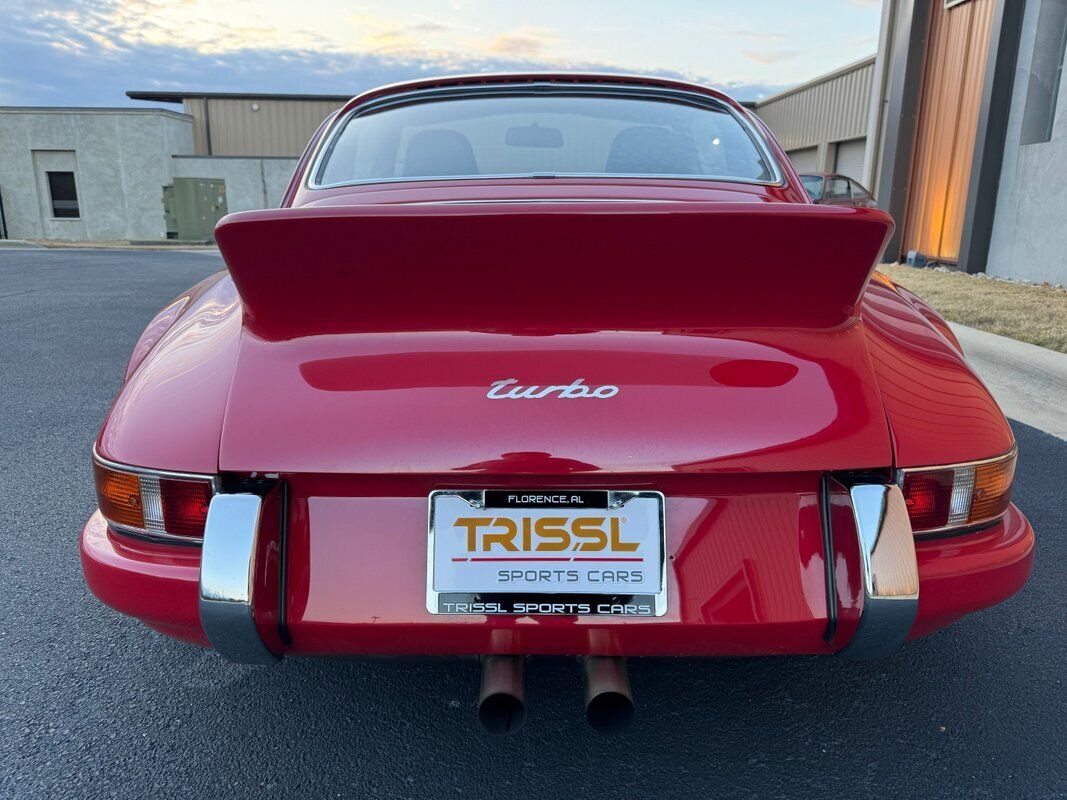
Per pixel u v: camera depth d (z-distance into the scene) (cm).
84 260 1317
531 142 192
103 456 130
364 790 147
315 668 186
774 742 160
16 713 169
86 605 214
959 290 775
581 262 119
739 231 114
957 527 131
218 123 2694
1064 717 168
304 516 126
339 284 121
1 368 487
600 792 147
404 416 120
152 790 147
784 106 2522
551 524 123
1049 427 369
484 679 124
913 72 1072
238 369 127
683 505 125
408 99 211
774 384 124
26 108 2100
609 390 121
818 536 126
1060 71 823
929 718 168
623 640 124
